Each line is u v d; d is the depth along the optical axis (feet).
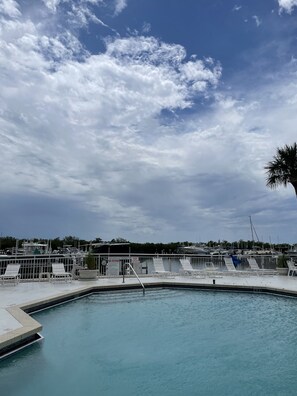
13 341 20.11
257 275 58.29
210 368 20.03
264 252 162.09
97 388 17.20
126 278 51.85
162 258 58.39
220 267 63.52
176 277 54.80
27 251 145.48
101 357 21.39
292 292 40.65
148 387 17.46
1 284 42.88
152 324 29.45
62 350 22.29
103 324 29.14
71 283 45.01
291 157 66.59
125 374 18.88
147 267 60.23
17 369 19.03
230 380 18.47
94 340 24.68
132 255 57.88
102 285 43.11
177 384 17.97
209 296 43.01
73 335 25.68
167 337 25.86
